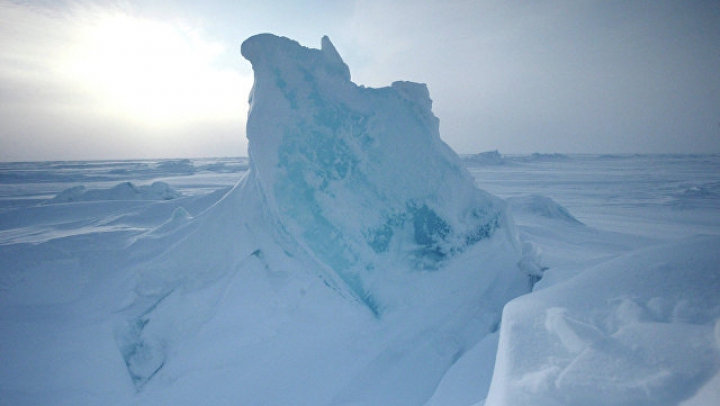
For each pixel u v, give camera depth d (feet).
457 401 8.41
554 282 12.45
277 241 14.64
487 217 17.70
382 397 10.23
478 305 14.20
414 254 15.39
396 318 13.19
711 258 6.24
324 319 12.36
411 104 17.75
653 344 4.65
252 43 15.92
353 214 15.06
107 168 190.49
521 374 4.93
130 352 11.60
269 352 11.20
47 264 15.72
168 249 16.38
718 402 3.59
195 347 11.39
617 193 73.05
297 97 15.56
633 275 6.49
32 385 10.50
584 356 4.82
